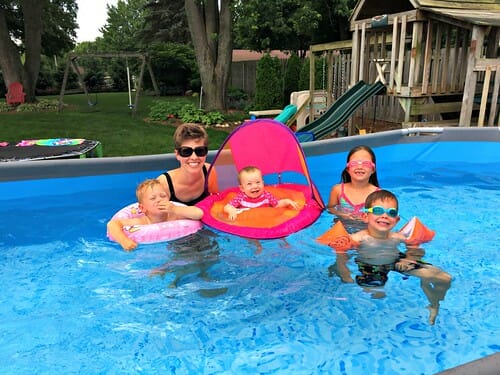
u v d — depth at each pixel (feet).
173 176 12.71
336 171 18.67
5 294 9.49
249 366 7.17
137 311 8.76
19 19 79.82
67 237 12.37
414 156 20.25
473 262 10.66
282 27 48.55
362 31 28.94
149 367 7.19
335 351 7.49
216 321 8.38
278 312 8.63
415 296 9.07
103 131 36.94
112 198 15.39
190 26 45.29
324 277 9.80
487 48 27.48
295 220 11.62
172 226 11.46
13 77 58.39
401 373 6.95
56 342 7.86
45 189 15.06
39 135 35.24
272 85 48.37
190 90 89.71
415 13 24.84
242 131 13.55
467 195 15.94
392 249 10.87
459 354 7.38
